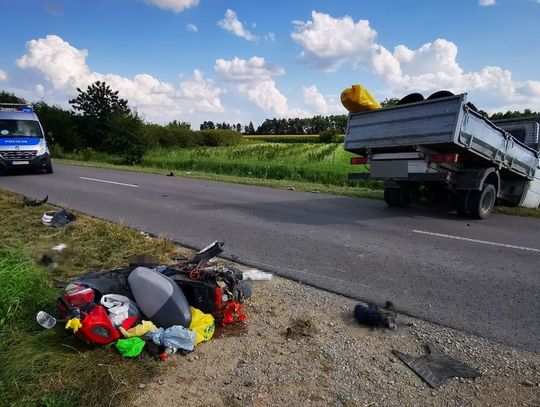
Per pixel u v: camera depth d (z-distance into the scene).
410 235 7.34
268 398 2.85
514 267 5.62
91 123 38.62
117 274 3.80
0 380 2.80
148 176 17.39
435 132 7.83
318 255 6.04
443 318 4.06
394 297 4.55
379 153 9.29
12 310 3.51
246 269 5.40
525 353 3.46
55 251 5.69
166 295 3.43
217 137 51.97
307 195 12.50
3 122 16.88
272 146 39.91
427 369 3.20
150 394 2.82
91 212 8.95
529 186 10.20
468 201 8.86
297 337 3.64
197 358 3.27
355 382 3.05
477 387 3.01
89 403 2.68
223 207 9.95
